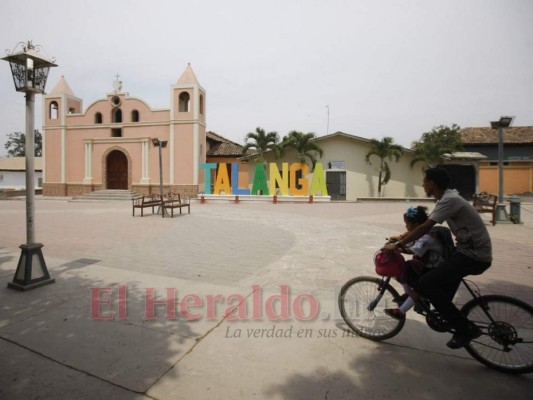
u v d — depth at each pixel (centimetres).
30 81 500
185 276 567
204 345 342
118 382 282
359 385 279
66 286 513
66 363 308
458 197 300
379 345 342
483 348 314
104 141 2642
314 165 2186
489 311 313
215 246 807
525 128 3045
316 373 295
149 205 1438
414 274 332
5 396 263
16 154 6150
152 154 2573
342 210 1686
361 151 2481
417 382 283
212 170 2961
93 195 2459
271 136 2434
